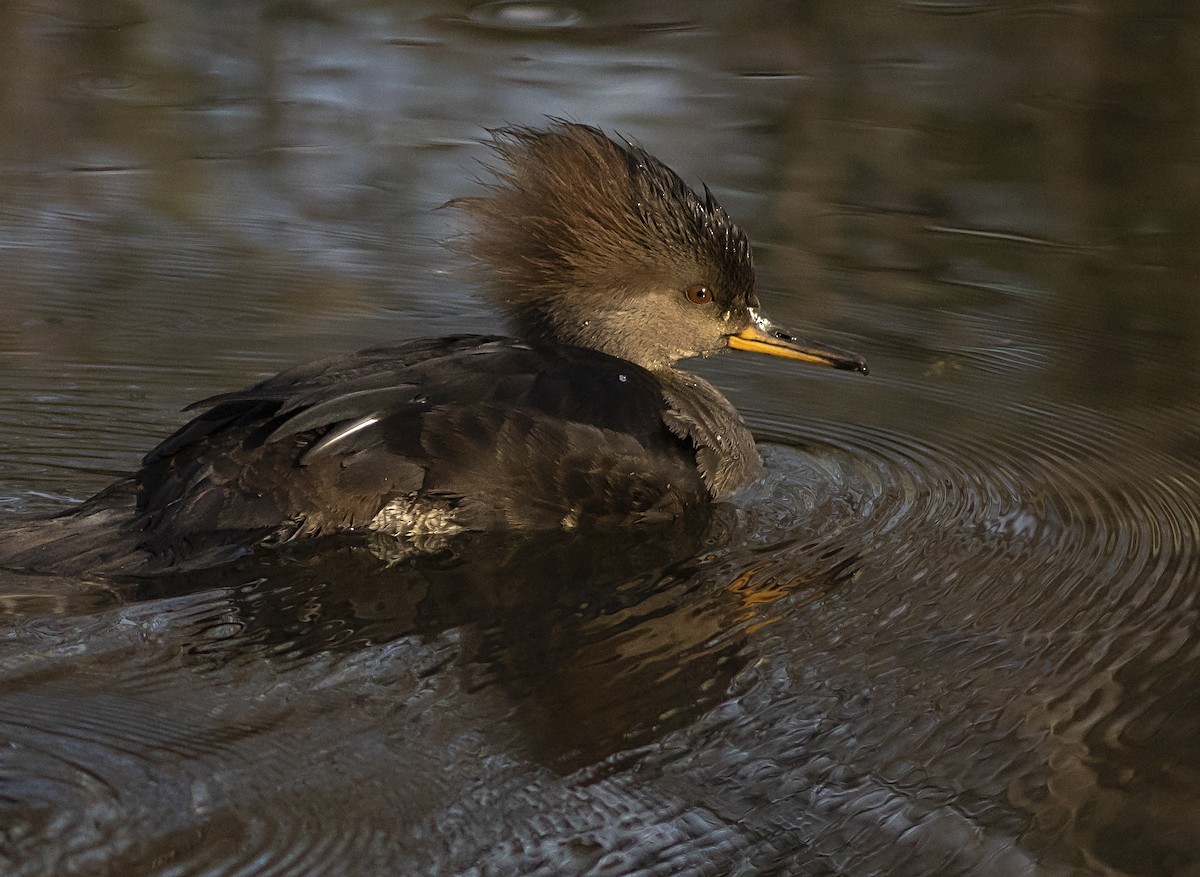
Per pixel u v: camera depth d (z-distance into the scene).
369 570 9.46
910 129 18.12
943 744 7.93
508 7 21.70
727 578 9.70
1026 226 16.08
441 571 9.55
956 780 7.66
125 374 12.55
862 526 10.57
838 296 14.78
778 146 17.50
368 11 21.58
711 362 13.99
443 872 6.67
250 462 9.54
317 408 9.50
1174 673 8.68
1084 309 14.57
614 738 7.79
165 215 15.80
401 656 8.45
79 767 7.17
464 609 9.08
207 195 16.25
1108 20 21.23
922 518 10.71
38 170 16.61
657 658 8.65
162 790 7.04
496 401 10.03
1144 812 7.40
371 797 7.12
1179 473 11.46
